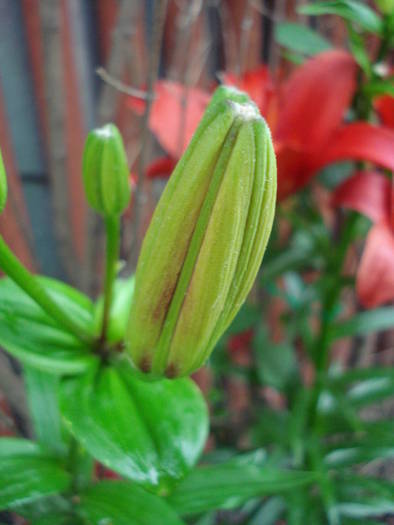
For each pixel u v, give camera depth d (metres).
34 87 0.40
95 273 0.36
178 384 0.20
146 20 0.41
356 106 0.32
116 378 0.20
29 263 0.40
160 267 0.15
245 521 0.41
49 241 0.44
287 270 0.38
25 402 0.30
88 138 0.18
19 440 0.23
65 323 0.19
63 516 0.23
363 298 0.28
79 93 0.40
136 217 0.28
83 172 0.18
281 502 0.42
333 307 0.38
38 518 0.23
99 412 0.19
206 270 0.15
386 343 0.61
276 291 0.43
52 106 0.33
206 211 0.14
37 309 0.20
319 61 0.30
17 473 0.21
